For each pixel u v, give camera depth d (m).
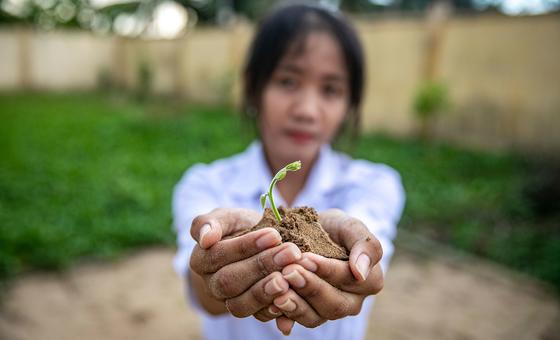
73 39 5.92
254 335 0.59
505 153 2.47
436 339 1.06
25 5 7.00
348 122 0.70
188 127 3.24
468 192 1.93
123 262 1.40
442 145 2.73
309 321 0.33
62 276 1.30
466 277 1.35
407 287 1.29
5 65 5.58
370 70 3.17
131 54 5.83
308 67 0.59
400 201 0.65
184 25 6.96
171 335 1.06
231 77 4.14
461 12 2.71
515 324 1.12
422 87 2.73
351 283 0.33
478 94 2.65
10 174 2.02
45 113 3.84
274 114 0.60
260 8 5.83
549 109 2.37
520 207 1.75
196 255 0.34
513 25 2.46
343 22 0.61
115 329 1.08
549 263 1.36
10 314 1.10
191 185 0.63
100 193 1.83
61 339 1.02
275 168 0.64
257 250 0.32
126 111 4.17
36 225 1.50
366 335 1.06
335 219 0.40
